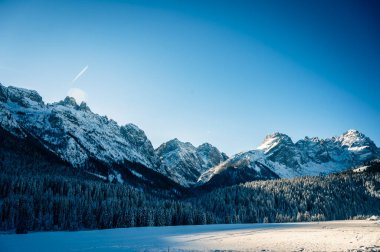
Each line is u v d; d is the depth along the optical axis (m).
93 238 100.38
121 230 135.12
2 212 137.25
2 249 76.81
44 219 143.62
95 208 161.50
